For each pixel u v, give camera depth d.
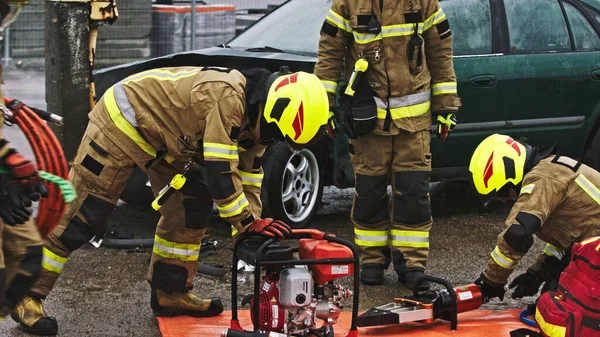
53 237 4.90
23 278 3.81
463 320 5.43
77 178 4.90
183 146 4.75
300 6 8.27
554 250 5.48
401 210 6.10
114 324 5.27
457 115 7.57
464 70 7.55
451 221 8.03
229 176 4.50
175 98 4.67
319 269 4.41
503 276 5.16
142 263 6.53
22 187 3.61
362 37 5.97
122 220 7.51
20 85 13.44
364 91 6.01
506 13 7.94
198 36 12.64
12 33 13.52
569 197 4.86
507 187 4.97
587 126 8.26
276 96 4.39
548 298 4.57
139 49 12.27
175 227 5.15
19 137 10.55
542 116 8.01
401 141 6.05
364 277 6.25
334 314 4.54
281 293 4.36
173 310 5.33
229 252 6.84
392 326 5.27
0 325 5.12
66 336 5.02
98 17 7.08
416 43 5.93
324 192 9.05
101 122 4.86
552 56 8.01
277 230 4.49
